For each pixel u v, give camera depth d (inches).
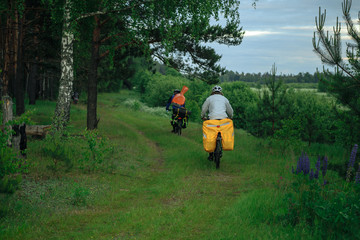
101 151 282.8
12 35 557.9
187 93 1422.2
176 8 399.9
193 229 147.3
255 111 419.8
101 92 2140.7
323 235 130.0
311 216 148.0
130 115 1031.6
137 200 203.9
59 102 411.8
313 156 327.3
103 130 529.7
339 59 195.3
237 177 260.1
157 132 601.9
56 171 245.3
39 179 225.0
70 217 165.2
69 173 254.4
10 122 206.8
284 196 178.4
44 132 388.8
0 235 133.5
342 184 181.8
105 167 282.7
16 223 149.7
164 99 1524.4
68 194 201.0
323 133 394.6
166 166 317.4
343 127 249.6
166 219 159.5
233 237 131.8
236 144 453.4
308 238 126.3
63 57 414.6
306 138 409.1
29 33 709.9
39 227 148.0
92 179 245.6
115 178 254.8
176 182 241.3
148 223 154.6
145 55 531.2
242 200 181.9
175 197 205.8
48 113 707.4
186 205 182.4
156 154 394.9
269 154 357.7
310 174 162.7
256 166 293.4
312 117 388.5
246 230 138.9
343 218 133.2
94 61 521.7
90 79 521.3
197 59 588.4
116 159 324.5
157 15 407.8
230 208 171.5
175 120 567.5
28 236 136.0
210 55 570.3
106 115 921.5
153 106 1541.6
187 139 508.1
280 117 393.4
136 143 446.0
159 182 250.2
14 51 563.8
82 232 145.8
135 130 653.9
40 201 185.2
